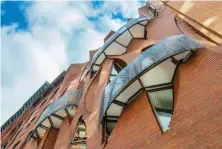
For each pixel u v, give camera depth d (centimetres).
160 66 831
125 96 889
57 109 1419
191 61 823
